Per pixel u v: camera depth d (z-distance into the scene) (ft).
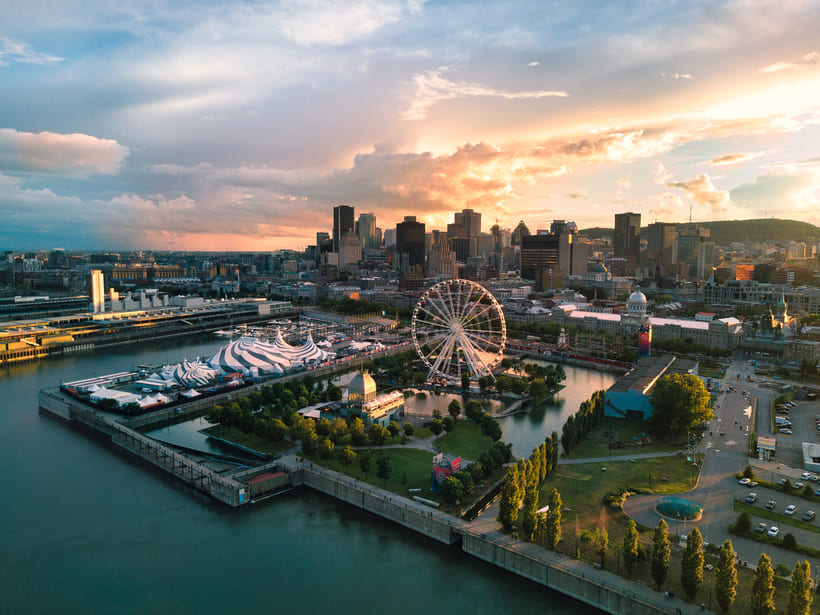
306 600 585.63
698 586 530.27
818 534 642.63
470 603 579.07
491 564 643.86
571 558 606.55
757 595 488.85
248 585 610.65
